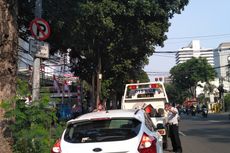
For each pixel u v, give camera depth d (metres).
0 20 8.45
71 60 30.00
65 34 19.80
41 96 9.80
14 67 8.70
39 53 12.52
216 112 81.25
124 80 30.25
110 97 33.34
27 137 8.77
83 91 36.19
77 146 7.34
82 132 7.62
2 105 8.43
